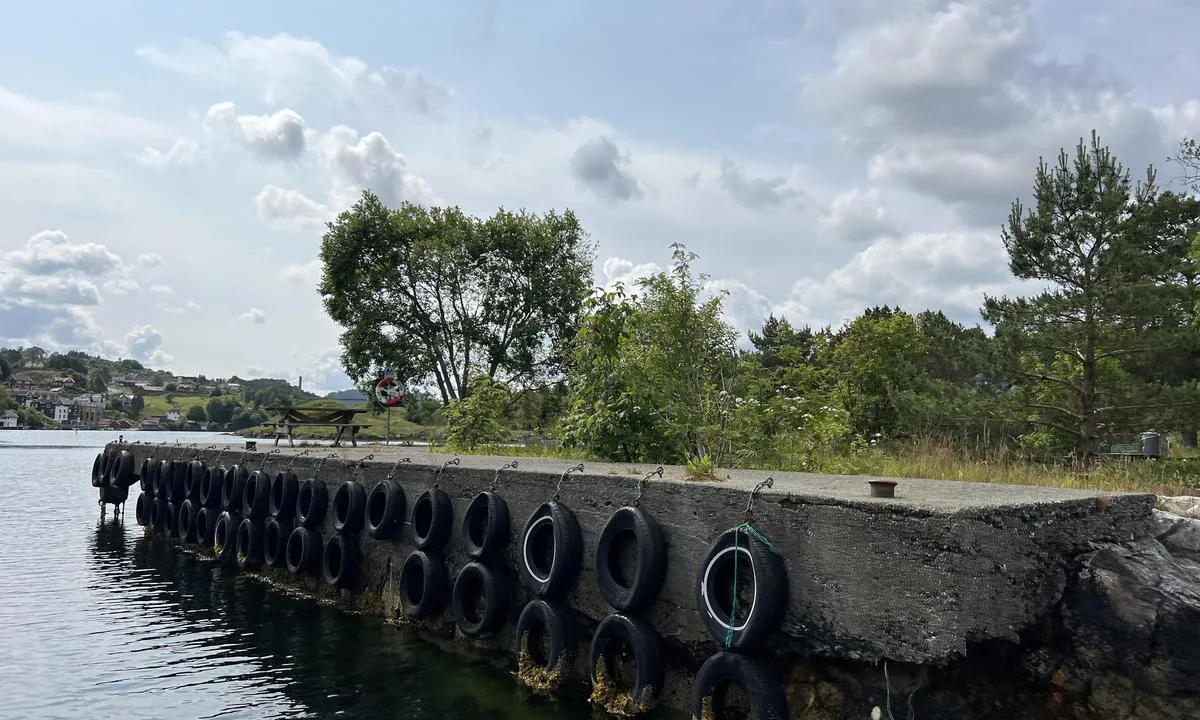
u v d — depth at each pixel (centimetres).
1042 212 1423
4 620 1059
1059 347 1376
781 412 1196
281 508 1272
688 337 1208
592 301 1280
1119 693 458
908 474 988
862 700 486
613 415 1153
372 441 2338
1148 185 1393
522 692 717
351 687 759
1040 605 473
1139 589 469
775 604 511
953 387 1524
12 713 711
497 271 2991
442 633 914
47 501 2592
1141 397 1314
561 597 724
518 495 816
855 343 2123
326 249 2916
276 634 971
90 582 1317
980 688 475
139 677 809
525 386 3006
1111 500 528
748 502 557
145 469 1888
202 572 1391
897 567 458
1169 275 1351
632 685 646
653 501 647
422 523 941
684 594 610
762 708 508
